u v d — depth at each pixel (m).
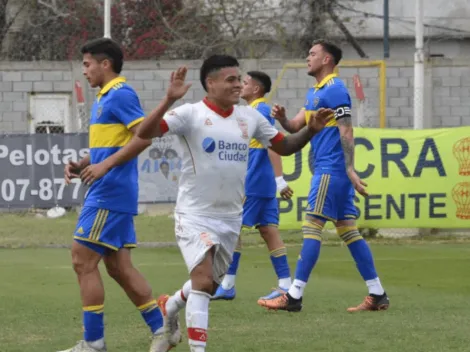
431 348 16.56
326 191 20.81
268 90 24.14
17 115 50.69
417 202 37.78
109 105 15.66
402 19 77.38
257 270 29.45
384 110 48.53
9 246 36.09
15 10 55.03
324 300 22.84
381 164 37.69
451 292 24.38
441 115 49.50
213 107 14.81
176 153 39.69
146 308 16.02
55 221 42.44
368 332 18.23
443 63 49.41
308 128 15.55
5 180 39.88
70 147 39.97
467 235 39.69
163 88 49.81
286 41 57.50
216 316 20.41
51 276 27.72
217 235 14.70
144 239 37.56
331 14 63.12
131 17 53.47
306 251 20.81
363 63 48.75
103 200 15.64
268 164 23.38
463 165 37.84
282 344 16.95
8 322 19.69
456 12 79.88
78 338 17.84
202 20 54.56
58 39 54.12
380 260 32.22
